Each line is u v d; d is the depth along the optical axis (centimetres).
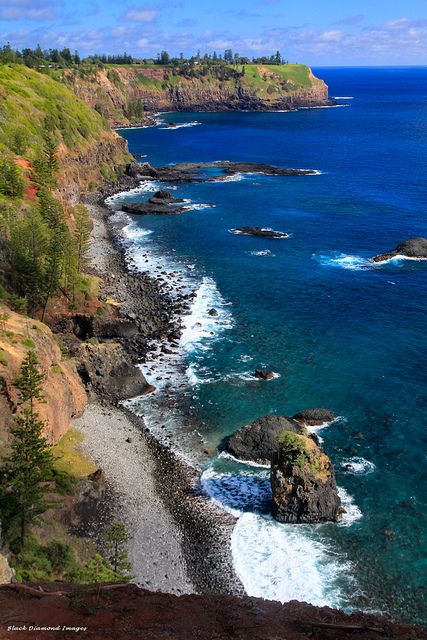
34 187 11400
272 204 16475
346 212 15475
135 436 6656
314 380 7756
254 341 8831
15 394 5631
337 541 5244
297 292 10619
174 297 10362
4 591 3547
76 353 7681
